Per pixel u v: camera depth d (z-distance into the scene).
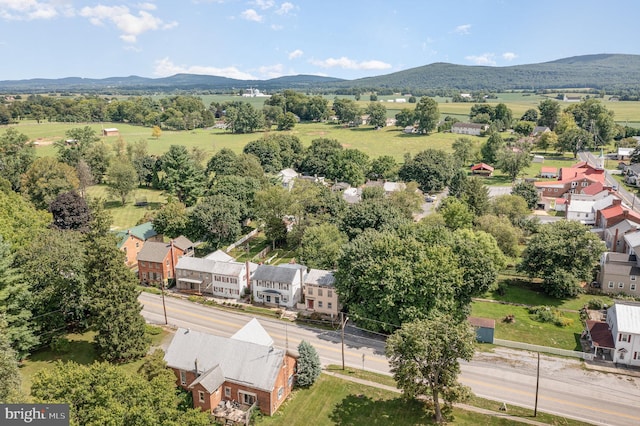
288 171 187.12
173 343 60.19
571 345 70.00
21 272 66.56
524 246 109.00
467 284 72.44
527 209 125.19
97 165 168.88
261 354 56.53
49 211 113.25
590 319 74.44
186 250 99.12
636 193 151.12
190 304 85.06
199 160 175.75
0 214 85.31
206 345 58.97
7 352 47.31
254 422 52.72
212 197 114.19
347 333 74.44
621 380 61.09
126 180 142.62
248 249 105.88
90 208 117.56
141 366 62.19
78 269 69.25
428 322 53.97
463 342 50.28
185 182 143.62
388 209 103.69
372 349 69.50
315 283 80.31
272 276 84.25
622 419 53.34
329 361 66.00
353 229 99.62
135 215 134.38
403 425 52.69
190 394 56.66
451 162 177.62
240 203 118.44
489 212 117.19
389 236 78.12
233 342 58.47
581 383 60.41
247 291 89.44
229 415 52.72
